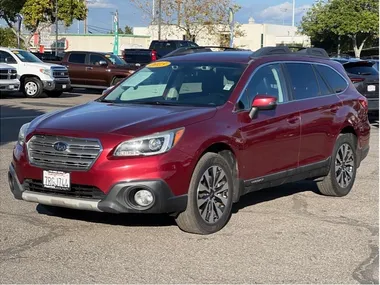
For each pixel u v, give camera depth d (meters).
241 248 5.84
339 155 8.02
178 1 46.62
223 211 6.33
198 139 5.94
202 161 6.01
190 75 7.05
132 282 4.95
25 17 46.88
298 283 5.00
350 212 7.31
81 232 6.27
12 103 20.97
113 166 5.64
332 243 6.07
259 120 6.64
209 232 6.21
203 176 6.04
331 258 5.63
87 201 5.73
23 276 5.05
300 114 7.21
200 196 6.06
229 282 4.99
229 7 46.03
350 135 8.21
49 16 48.19
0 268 5.23
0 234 6.18
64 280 4.98
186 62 7.33
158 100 6.88
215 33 47.12
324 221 6.88
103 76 26.67
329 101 7.79
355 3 50.66
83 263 5.37
